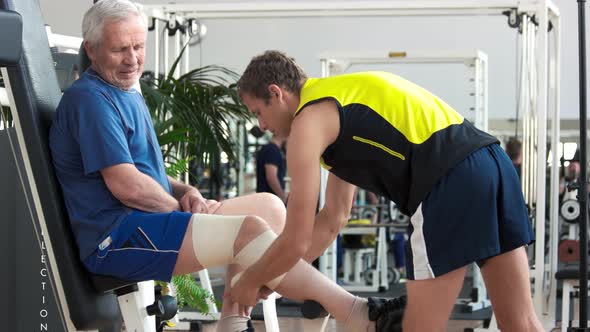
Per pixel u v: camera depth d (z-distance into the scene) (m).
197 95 4.84
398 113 2.41
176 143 4.56
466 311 6.32
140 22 2.58
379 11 5.57
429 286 2.41
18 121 2.44
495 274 2.52
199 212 2.76
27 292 3.08
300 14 5.61
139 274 2.47
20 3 2.47
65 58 3.32
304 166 2.31
